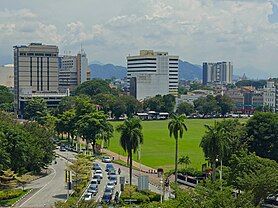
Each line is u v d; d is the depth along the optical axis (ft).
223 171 501.56
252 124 649.61
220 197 276.82
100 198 507.71
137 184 564.30
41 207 468.75
